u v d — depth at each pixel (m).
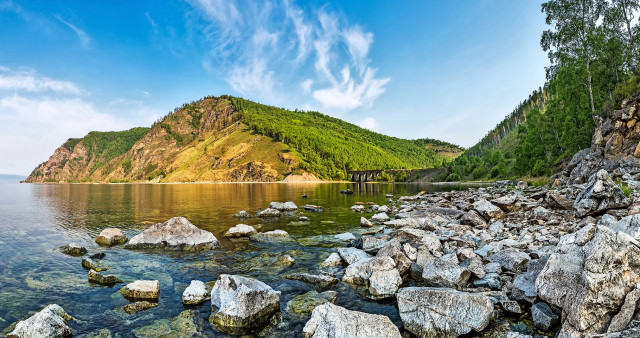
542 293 8.33
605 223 11.26
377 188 94.56
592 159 34.16
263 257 15.78
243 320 8.59
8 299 10.36
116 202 48.69
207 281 12.30
